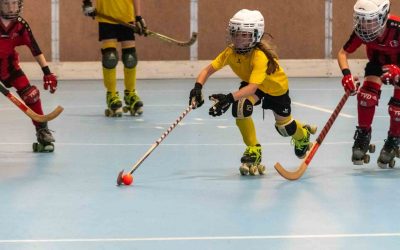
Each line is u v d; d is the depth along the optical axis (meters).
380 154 13.84
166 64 30.42
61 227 10.05
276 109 13.48
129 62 20.47
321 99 24.08
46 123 15.49
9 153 15.38
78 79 30.03
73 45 30.03
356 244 9.28
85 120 19.92
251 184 12.55
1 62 15.26
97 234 9.72
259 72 12.71
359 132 13.80
